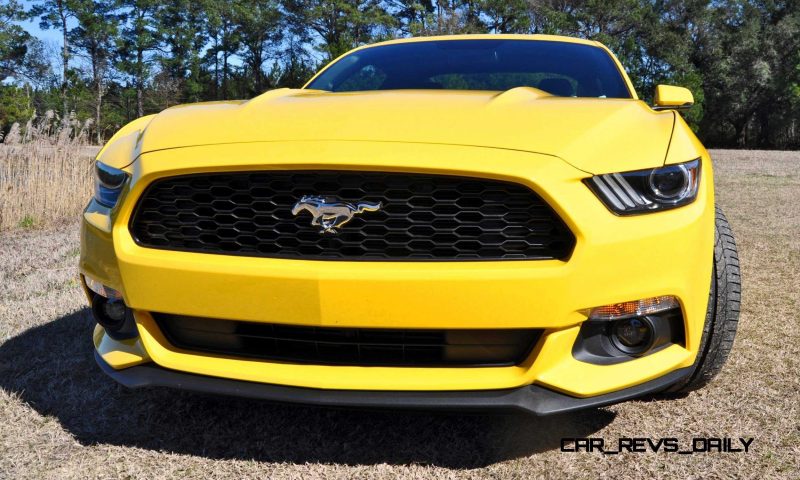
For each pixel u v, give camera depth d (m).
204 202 1.74
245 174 1.69
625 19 50.22
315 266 1.61
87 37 59.31
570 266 1.55
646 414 2.08
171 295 1.71
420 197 1.62
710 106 49.06
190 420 2.08
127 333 1.89
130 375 1.84
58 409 2.15
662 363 1.72
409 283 1.56
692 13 49.25
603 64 2.79
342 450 1.89
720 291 1.98
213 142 1.75
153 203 1.77
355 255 1.63
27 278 3.91
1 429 2.01
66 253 4.77
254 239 1.69
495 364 1.66
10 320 3.07
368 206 1.61
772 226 5.63
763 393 2.21
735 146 50.38
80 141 7.27
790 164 13.90
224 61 64.12
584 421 2.04
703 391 2.23
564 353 1.63
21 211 6.30
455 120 1.72
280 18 60.41
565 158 1.60
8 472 1.76
